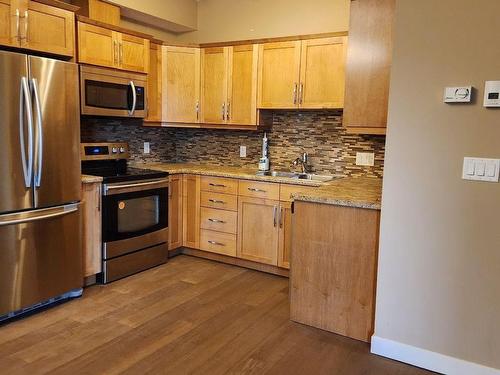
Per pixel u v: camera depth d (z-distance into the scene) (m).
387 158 2.34
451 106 2.15
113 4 3.79
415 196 2.29
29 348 2.45
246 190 3.85
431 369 2.32
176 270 3.87
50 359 2.34
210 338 2.62
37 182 2.83
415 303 2.35
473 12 2.06
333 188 3.06
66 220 3.07
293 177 4.03
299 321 2.84
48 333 2.63
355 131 2.95
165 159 4.84
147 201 3.83
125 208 3.59
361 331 2.61
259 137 4.41
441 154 2.20
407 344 2.39
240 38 4.50
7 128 2.63
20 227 2.77
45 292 2.96
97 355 2.39
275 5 4.26
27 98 2.70
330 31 3.97
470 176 2.12
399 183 2.32
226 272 3.85
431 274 2.29
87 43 3.38
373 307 2.55
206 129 4.75
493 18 2.02
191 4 4.66
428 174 2.24
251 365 2.33
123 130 4.29
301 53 3.75
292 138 4.19
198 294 3.31
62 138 2.98
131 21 4.33
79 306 3.04
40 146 2.81
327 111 3.97
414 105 2.24
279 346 2.54
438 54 2.16
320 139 4.04
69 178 3.06
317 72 3.69
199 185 4.14
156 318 2.88
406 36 2.23
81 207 3.20
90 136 3.96
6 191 2.67
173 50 4.23
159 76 4.21
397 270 2.38
